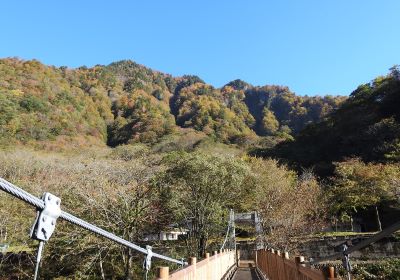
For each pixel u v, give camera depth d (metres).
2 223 13.90
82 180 13.83
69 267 12.51
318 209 19.81
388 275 11.68
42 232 1.26
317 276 3.07
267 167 24.94
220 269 8.42
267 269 9.09
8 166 19.84
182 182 15.40
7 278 12.80
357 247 2.70
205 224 15.73
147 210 13.12
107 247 11.73
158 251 14.04
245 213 19.30
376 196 20.47
